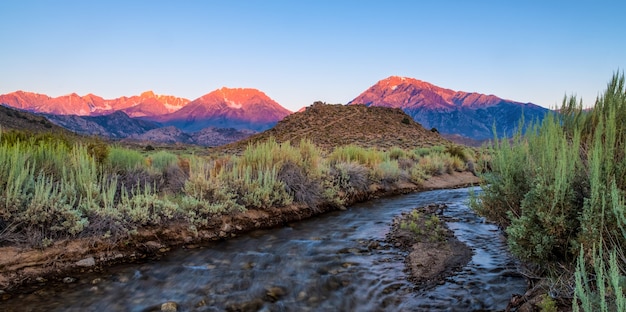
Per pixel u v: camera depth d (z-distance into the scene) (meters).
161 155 12.98
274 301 4.62
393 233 7.99
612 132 4.03
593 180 3.63
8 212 5.65
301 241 7.43
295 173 10.91
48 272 5.32
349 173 13.41
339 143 57.91
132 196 7.75
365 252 6.69
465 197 13.71
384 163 16.70
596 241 3.56
